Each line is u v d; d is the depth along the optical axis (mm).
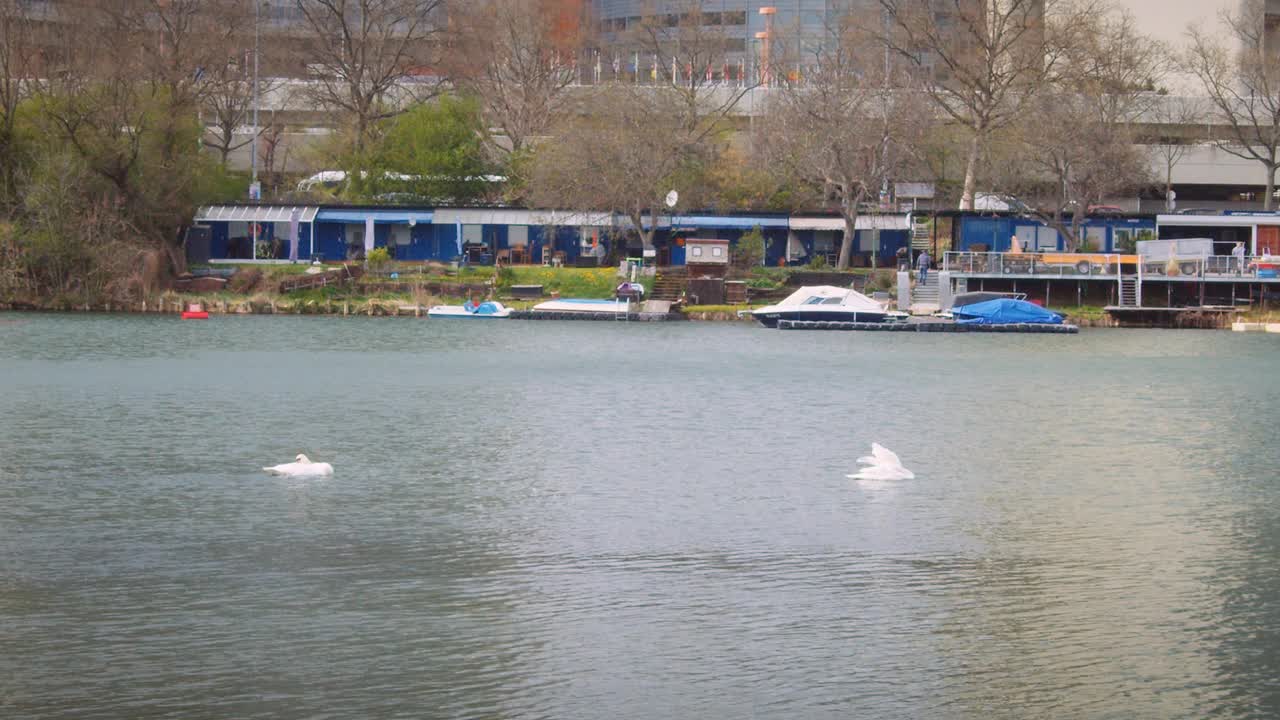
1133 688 27969
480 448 51688
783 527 39719
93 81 109375
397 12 136500
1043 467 49250
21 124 111625
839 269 116375
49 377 70375
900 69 126500
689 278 113188
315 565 35438
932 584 34312
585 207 115250
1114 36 121625
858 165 113438
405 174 126188
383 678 28016
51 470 46594
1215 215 116938
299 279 110938
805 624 31359
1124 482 46594
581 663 28922
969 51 128125
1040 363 82688
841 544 37906
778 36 161250
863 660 29297
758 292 112875
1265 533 39469
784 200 126750
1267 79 134750
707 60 154125
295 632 30453
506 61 148625
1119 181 112188
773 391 68688
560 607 32312
